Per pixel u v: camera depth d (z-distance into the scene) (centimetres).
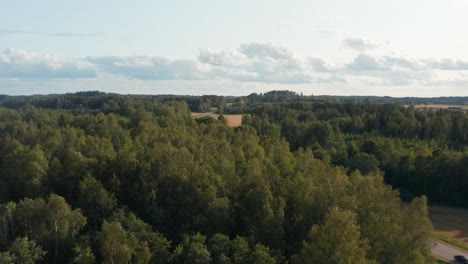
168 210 7500
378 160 13612
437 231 9688
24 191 8412
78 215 6812
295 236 6762
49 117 18050
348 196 6444
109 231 5872
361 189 6881
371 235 5838
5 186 8956
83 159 8481
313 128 15888
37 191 7988
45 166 8681
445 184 12025
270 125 17475
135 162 8225
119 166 8250
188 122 16000
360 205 6412
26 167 8500
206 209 6944
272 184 7694
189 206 7200
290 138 17400
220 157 8994
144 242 6162
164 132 12475
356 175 7638
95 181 7581
